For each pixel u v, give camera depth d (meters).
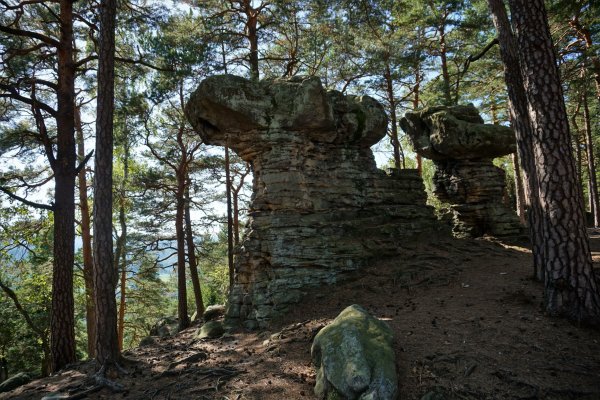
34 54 13.15
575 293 6.92
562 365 5.74
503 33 10.05
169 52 13.75
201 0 16.59
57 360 11.16
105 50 9.11
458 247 12.94
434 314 7.99
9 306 17.75
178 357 8.78
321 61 18.27
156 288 27.84
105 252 8.59
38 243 17.66
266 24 17.05
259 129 11.23
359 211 12.62
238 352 8.36
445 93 19.25
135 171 22.44
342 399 5.28
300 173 11.41
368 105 13.08
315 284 10.45
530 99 7.47
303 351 7.45
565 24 18.22
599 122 27.80
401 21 19.47
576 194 7.14
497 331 6.83
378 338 6.10
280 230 10.66
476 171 15.56
